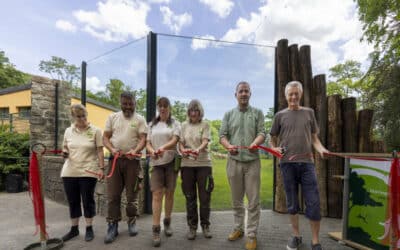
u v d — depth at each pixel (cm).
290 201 240
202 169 271
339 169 363
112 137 277
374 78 556
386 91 511
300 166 232
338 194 360
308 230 308
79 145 268
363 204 250
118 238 279
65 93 581
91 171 269
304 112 238
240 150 257
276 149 239
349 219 263
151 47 373
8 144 627
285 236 287
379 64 556
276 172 388
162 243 266
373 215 240
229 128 271
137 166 280
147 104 376
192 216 275
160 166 270
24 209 422
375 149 372
